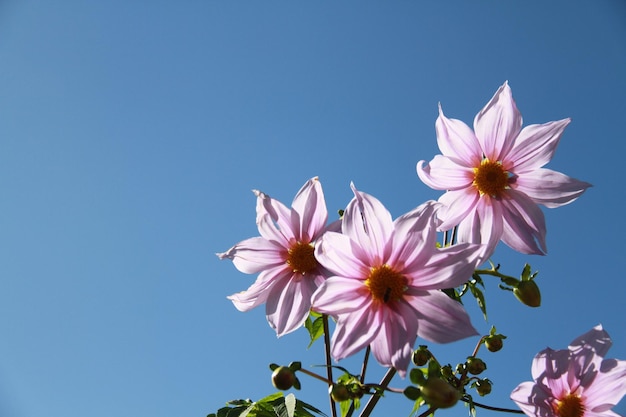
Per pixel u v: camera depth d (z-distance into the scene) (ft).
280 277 3.16
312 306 2.82
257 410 3.10
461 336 2.72
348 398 2.81
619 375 2.94
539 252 3.06
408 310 2.78
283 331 3.08
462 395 3.00
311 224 3.17
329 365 2.89
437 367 2.76
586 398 2.96
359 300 2.83
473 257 2.79
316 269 3.14
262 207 3.19
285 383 2.83
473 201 3.15
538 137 3.15
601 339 2.99
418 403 2.95
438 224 3.01
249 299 3.17
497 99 3.18
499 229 3.10
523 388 2.99
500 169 3.14
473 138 3.18
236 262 3.19
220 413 3.12
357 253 2.86
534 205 3.11
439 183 3.17
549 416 2.95
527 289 3.01
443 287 2.79
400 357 2.72
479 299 3.01
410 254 2.84
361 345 2.76
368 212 2.88
